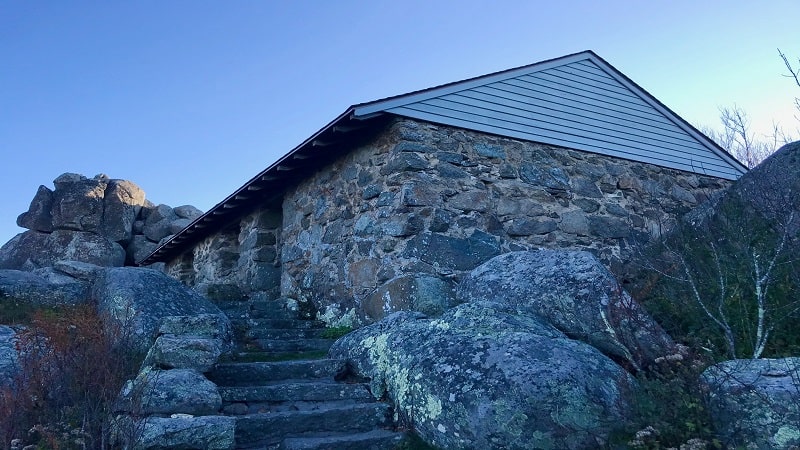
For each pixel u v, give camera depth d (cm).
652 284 559
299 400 425
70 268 1141
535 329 415
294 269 830
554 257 516
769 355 407
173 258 1343
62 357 370
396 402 406
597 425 327
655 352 411
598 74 880
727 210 674
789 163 707
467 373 361
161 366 402
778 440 292
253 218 955
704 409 315
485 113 738
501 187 716
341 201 745
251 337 604
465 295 551
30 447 325
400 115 669
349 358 484
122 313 502
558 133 798
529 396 334
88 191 1708
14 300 578
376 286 648
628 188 838
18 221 1716
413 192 641
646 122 905
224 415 378
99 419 336
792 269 477
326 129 673
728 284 498
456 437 344
